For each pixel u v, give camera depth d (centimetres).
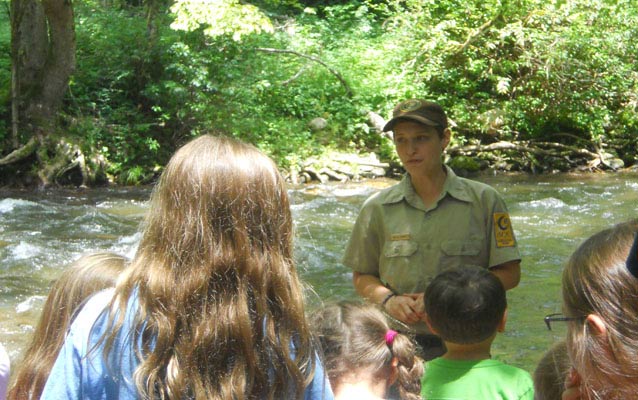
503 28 1712
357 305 275
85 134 1483
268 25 1473
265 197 192
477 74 1767
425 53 1755
